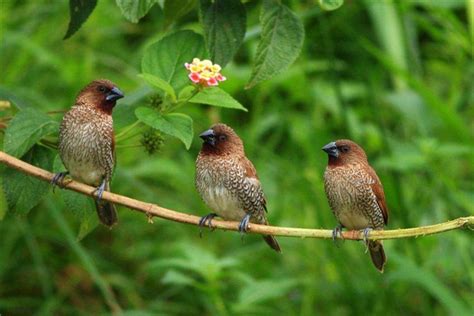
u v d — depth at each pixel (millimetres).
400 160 12258
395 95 14188
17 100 8555
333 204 9289
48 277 12453
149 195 11828
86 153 8023
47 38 13992
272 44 7285
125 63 14273
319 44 14781
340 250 12594
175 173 12914
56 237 12555
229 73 13078
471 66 15195
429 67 15875
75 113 8031
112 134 8102
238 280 12539
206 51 7770
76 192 7812
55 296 12711
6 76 13297
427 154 12352
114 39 14844
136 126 8180
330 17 14391
